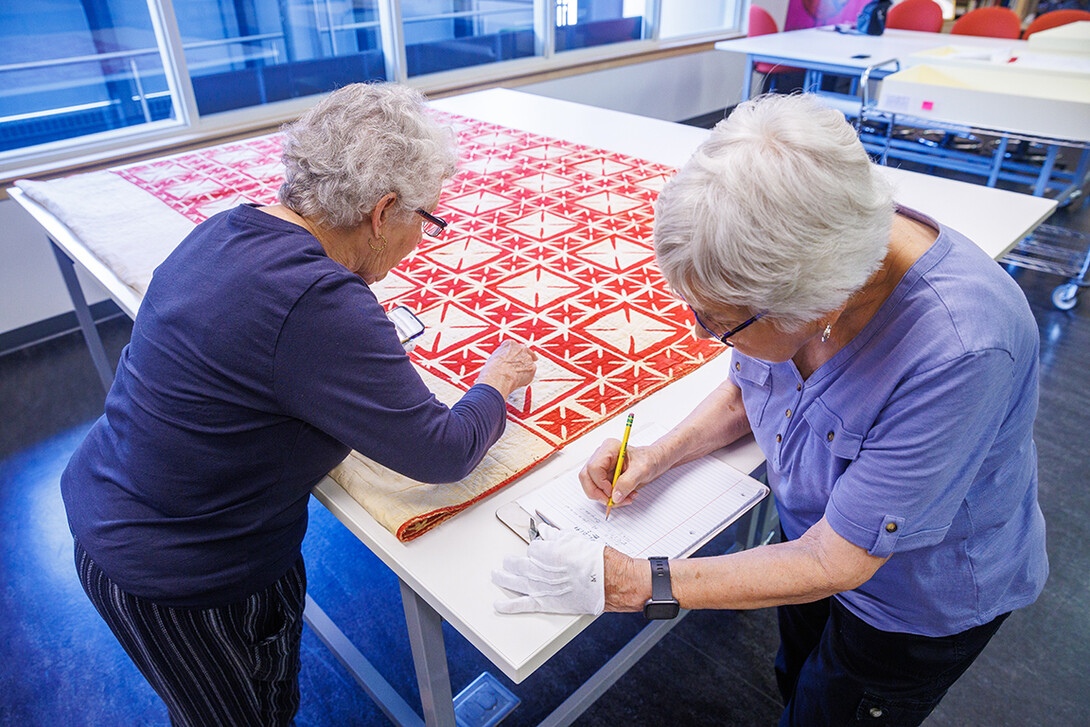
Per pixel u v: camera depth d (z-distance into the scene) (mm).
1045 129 2771
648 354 1316
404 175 895
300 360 809
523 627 821
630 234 1775
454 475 942
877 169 697
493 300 1495
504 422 1038
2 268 2814
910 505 721
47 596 1872
